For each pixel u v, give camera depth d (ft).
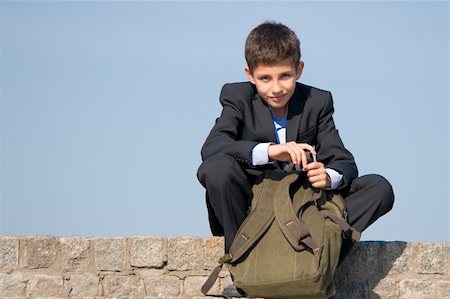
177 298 23.73
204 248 27.53
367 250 26.81
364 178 24.11
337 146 24.29
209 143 23.79
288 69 23.25
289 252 22.12
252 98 24.39
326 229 22.41
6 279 27.04
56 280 27.22
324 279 21.98
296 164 22.45
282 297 22.50
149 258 27.50
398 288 26.78
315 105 24.41
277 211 22.48
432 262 26.94
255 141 24.08
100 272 27.48
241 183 23.13
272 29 23.40
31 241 27.22
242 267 22.62
